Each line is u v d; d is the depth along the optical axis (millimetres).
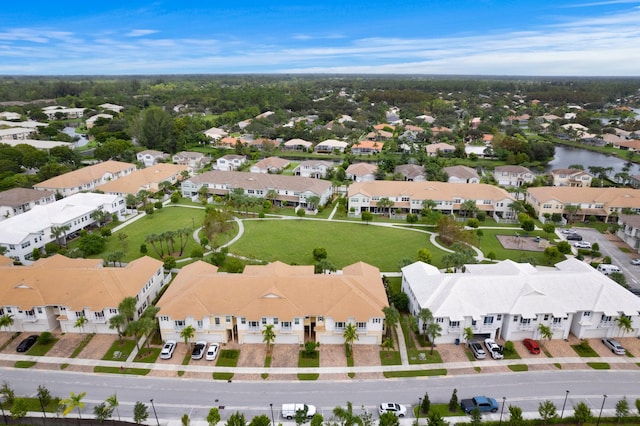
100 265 74188
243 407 48250
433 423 42812
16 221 88812
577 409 45438
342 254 89438
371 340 59438
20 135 198250
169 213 115812
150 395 50031
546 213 111188
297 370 54375
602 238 100312
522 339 60875
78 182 128500
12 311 61031
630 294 61312
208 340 59719
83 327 61688
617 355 57750
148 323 55219
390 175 155125
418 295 62906
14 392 50500
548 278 62938
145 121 199750
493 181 146875
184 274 69062
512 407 44906
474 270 70312
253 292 60562
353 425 45000
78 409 47938
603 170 152750
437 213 108188
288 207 123125
